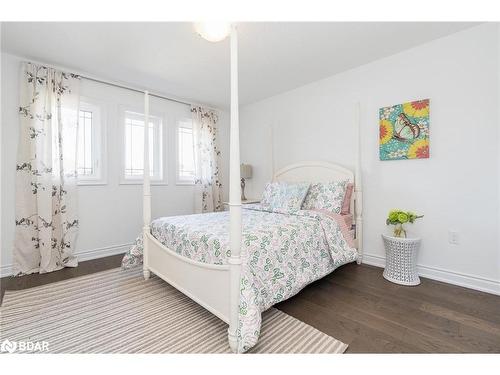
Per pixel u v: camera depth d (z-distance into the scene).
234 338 1.40
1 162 2.50
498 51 2.04
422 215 2.45
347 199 2.82
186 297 2.08
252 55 2.56
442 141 2.32
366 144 2.84
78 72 2.92
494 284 2.07
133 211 3.45
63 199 2.80
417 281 2.30
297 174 3.46
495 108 2.06
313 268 2.07
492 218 2.09
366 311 1.82
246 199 4.22
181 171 4.02
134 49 2.42
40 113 2.65
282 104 3.73
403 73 2.54
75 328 1.63
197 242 1.82
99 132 3.16
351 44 2.39
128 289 2.22
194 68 2.84
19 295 2.10
